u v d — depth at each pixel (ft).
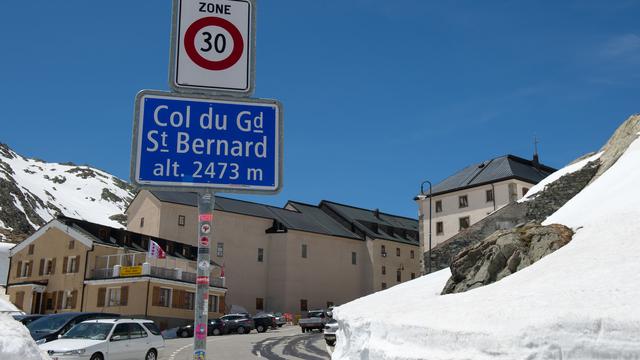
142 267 147.74
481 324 38.45
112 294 151.53
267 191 15.34
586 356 29.25
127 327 57.82
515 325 35.09
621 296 37.91
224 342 106.01
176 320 150.92
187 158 15.07
